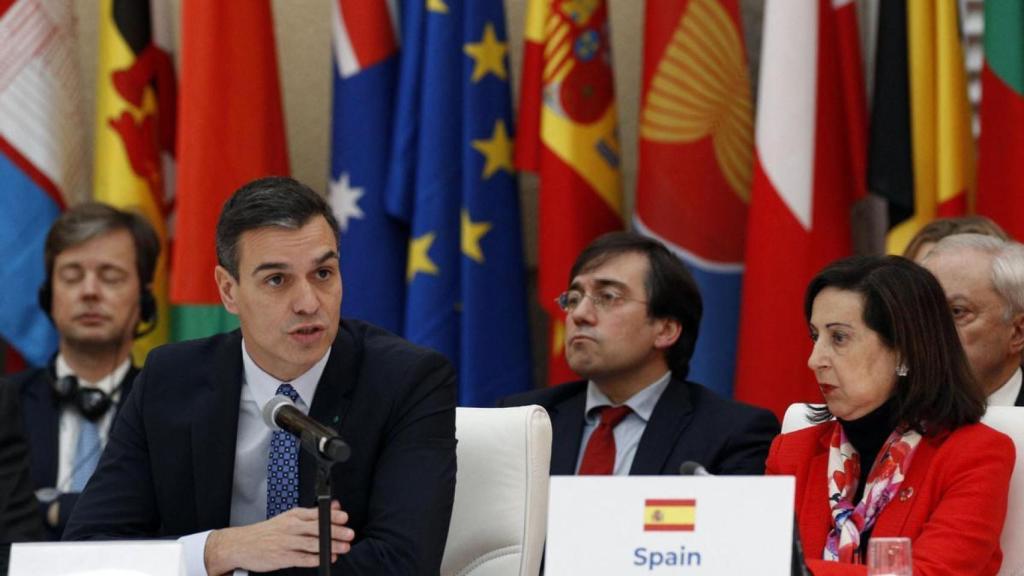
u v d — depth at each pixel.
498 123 14.80
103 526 9.05
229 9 14.77
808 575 7.42
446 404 9.17
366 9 14.94
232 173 14.66
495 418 9.55
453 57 14.75
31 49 14.84
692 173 14.24
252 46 14.84
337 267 8.80
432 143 14.66
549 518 6.78
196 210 14.52
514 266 14.80
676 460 11.34
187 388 9.26
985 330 10.81
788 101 13.88
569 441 12.03
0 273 14.66
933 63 13.82
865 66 15.16
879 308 8.95
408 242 15.16
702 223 14.22
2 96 14.73
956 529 8.52
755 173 13.98
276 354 8.69
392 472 8.87
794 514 7.03
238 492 9.12
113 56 15.09
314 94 16.58
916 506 8.78
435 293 14.65
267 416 7.46
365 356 9.28
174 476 9.09
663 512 6.79
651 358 11.90
